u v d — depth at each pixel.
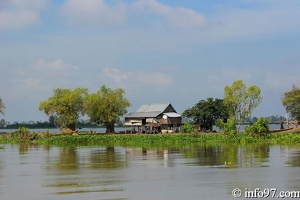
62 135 123.81
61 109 143.50
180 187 34.81
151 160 55.16
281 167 45.41
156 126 135.50
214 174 41.16
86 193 32.84
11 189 34.94
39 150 76.88
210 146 81.12
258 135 95.56
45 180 39.09
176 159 55.78
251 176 39.50
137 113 142.38
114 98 142.25
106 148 81.00
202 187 34.62
